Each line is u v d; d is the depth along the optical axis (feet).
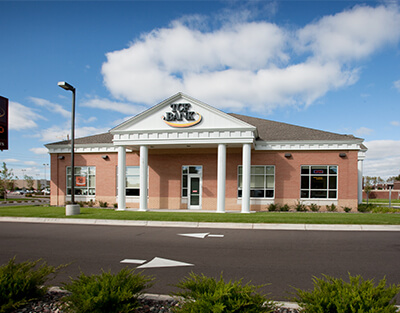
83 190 77.82
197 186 70.85
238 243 31.27
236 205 68.28
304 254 26.53
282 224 41.24
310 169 67.21
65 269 22.13
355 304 11.18
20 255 26.58
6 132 79.77
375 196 184.34
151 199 72.23
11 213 55.31
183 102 62.39
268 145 68.08
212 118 60.95
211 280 13.70
